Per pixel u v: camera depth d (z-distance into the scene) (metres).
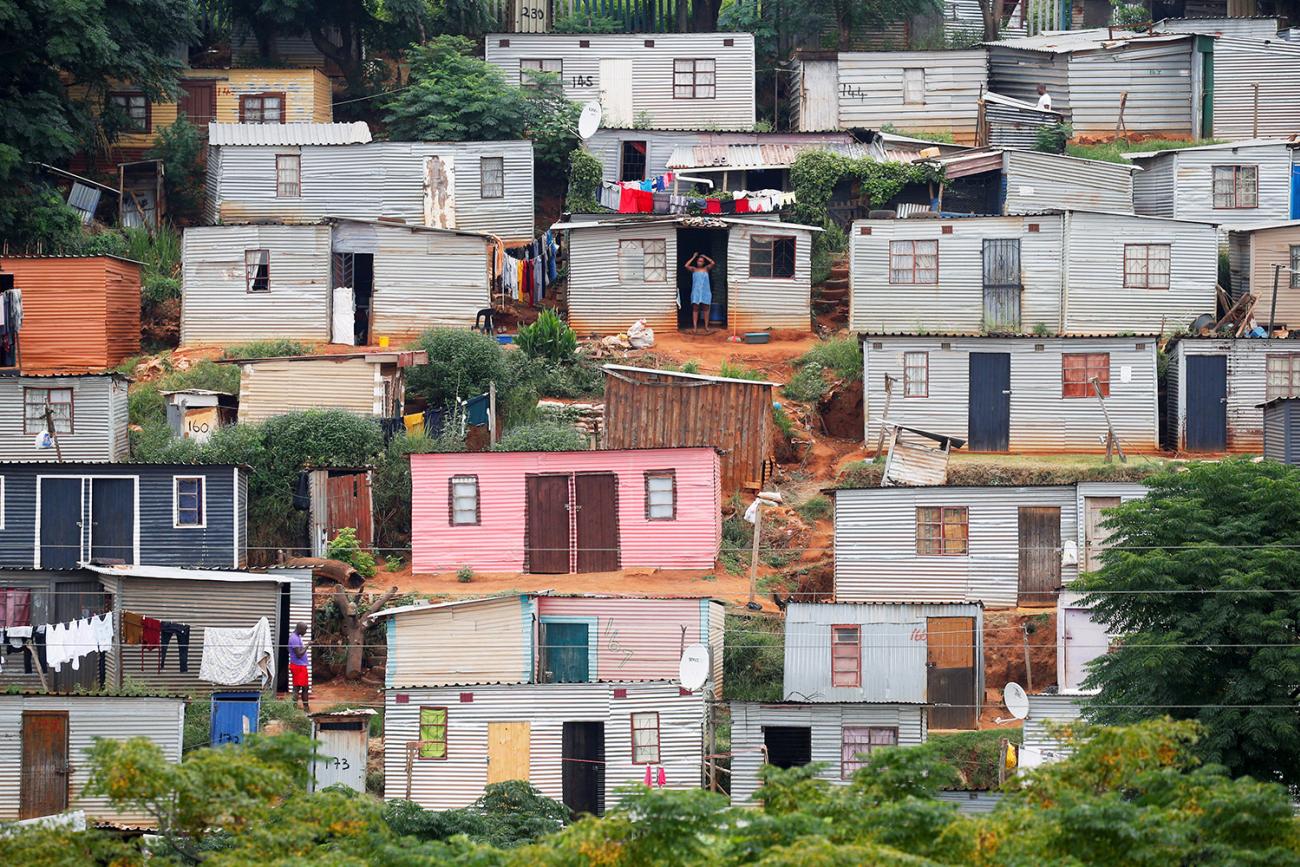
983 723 172.62
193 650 172.88
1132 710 135.50
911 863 91.56
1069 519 189.38
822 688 172.75
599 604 173.50
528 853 99.25
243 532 193.62
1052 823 99.44
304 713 166.75
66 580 173.62
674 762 160.12
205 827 106.25
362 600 184.75
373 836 105.81
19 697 149.12
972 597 189.00
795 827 98.56
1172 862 97.88
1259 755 131.12
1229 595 135.38
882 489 190.75
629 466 195.25
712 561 193.50
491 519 195.62
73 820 120.00
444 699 162.00
